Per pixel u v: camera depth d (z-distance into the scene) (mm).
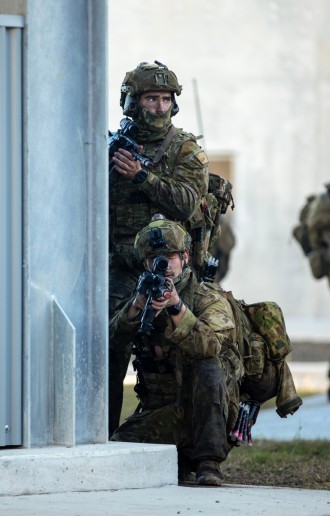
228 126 75750
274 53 75438
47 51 16234
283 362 19266
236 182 75812
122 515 14023
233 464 23609
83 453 15703
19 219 15891
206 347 17219
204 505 15070
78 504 14688
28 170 15898
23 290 15898
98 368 16688
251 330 19203
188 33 75750
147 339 17969
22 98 15961
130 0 75625
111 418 19109
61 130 16406
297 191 75562
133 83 19016
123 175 18688
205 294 17984
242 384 19062
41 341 16188
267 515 14477
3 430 15750
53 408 16266
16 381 15844
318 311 76125
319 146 75250
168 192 18609
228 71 75750
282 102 75438
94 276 16703
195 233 19266
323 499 16438
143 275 16938
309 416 35812
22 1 16016
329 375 40000
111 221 19312
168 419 18156
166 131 19203
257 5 75500
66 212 16453
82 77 16594
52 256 16312
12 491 15203
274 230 75812
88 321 16672
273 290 76062
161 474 16531
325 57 75250
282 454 25469
